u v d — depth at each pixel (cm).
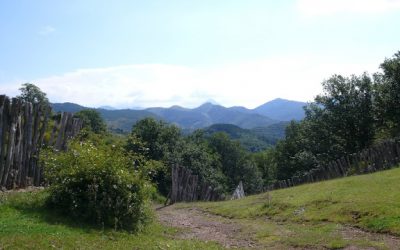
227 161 9581
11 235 923
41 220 1105
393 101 5606
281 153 8406
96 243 1005
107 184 1255
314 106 6744
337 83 6406
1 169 1277
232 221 1889
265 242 1376
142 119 7131
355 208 1577
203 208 2412
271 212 1909
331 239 1288
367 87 6266
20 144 1359
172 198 3112
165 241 1226
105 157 1310
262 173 10725
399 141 2797
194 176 3338
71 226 1116
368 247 1173
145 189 1333
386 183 1917
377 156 2922
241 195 4006
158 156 6738
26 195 1269
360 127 6206
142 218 1338
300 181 3606
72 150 1325
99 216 1201
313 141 6831
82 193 1233
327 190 2052
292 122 8338
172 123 7406
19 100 1337
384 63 5703
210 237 1490
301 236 1373
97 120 7475
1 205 1150
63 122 1538
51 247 899
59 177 1260
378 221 1391
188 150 6988
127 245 1052
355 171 3077
